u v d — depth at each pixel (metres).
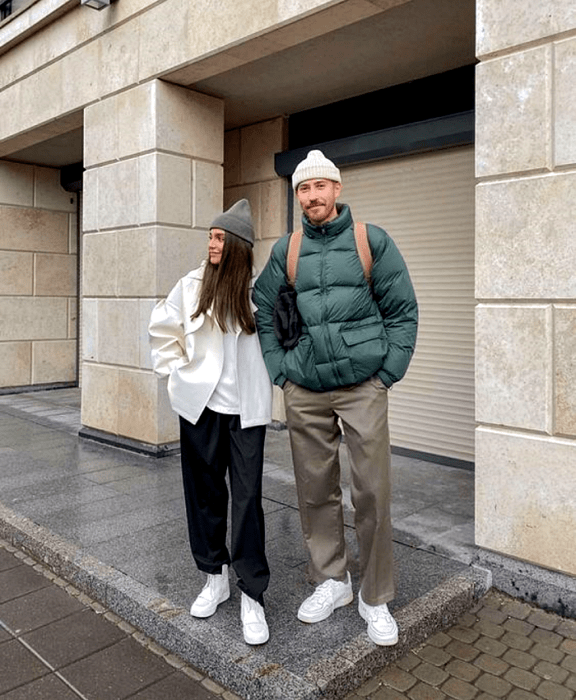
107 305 6.08
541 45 3.06
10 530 3.96
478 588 3.20
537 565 3.16
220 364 2.66
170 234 5.66
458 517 4.10
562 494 3.03
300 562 3.42
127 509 4.25
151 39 5.50
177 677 2.60
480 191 3.28
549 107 3.04
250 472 2.65
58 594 3.30
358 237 2.61
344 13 4.33
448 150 5.26
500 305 3.23
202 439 2.69
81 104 6.30
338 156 5.86
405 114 5.56
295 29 4.58
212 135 5.95
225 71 5.35
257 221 6.80
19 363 9.29
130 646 2.82
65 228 9.65
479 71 3.27
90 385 6.34
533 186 3.09
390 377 2.61
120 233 5.89
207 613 2.81
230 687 2.51
